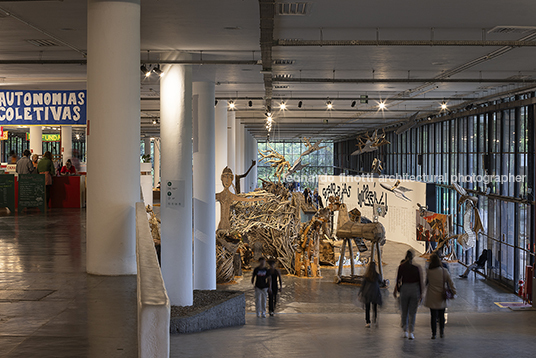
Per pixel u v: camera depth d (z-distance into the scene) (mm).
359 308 12992
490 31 10336
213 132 13422
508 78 16438
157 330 2299
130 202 6520
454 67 14570
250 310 12398
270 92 17188
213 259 13078
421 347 6457
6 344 3846
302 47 11852
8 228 10758
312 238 17203
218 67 12672
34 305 4961
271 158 20609
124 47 6457
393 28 10156
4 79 16969
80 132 35531
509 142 18094
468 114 21562
